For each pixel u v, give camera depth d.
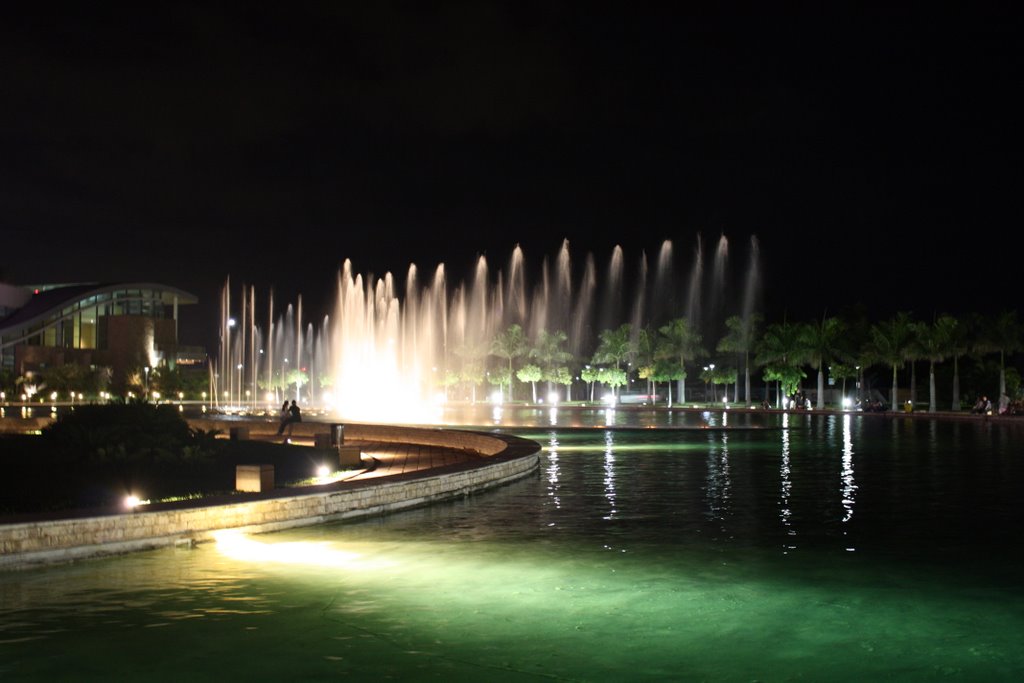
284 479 22.66
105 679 7.33
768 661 7.77
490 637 8.46
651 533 14.05
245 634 8.55
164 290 141.75
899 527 14.54
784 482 21.19
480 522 15.23
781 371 78.31
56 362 118.50
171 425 27.70
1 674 7.45
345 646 8.17
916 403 81.38
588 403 100.44
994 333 67.00
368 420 53.44
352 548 12.80
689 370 104.44
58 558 11.66
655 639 8.39
